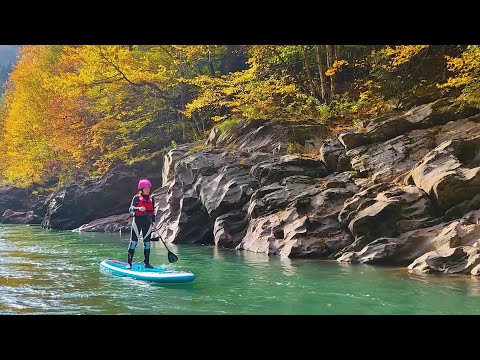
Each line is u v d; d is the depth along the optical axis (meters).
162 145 23.75
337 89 18.44
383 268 9.18
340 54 17.66
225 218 13.55
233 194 13.71
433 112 12.49
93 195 21.77
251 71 16.61
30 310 6.55
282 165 13.28
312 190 12.06
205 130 22.30
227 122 17.27
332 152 13.05
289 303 6.81
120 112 24.11
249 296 7.27
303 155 13.65
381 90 16.58
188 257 11.61
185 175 15.97
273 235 11.74
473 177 9.62
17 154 31.03
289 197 12.33
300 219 11.38
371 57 17.09
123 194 21.77
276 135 15.20
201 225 14.95
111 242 15.95
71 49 22.94
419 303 6.59
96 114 25.27
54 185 30.91
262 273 9.09
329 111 16.31
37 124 29.17
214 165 15.02
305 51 17.84
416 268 8.75
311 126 14.91
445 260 8.53
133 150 23.83
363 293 7.24
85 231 20.56
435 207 10.02
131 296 7.36
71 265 10.66
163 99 23.05
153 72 21.84
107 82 20.88
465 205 9.65
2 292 7.68
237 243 13.10
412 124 12.55
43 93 28.45
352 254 10.04
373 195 10.90
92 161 26.11
